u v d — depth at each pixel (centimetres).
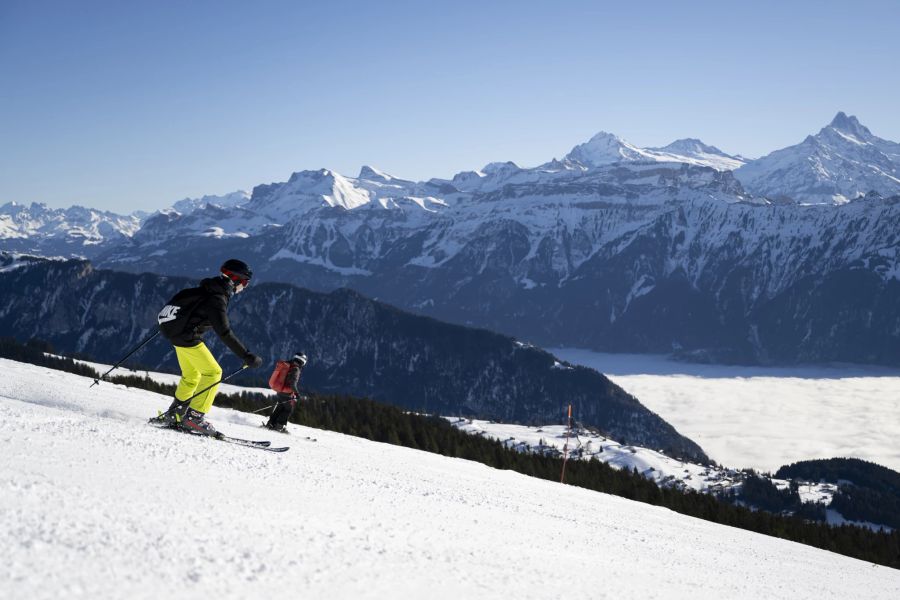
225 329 857
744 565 972
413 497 770
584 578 569
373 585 403
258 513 507
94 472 520
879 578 1333
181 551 382
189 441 763
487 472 1630
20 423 658
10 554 321
